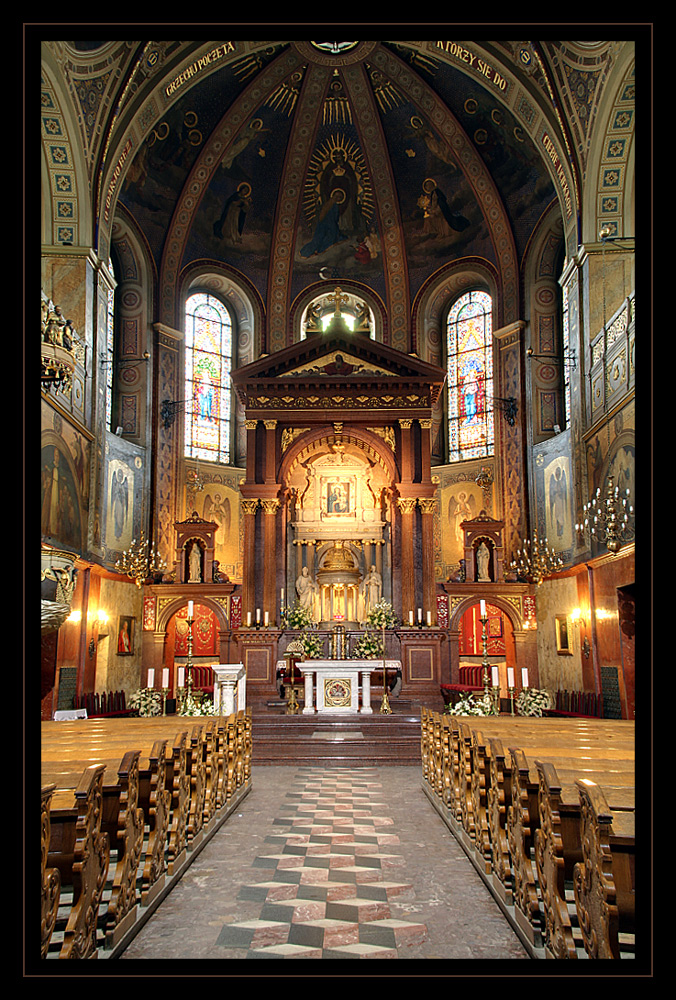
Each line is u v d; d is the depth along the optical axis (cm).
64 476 1802
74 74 1769
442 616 2391
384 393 2391
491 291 2738
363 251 2870
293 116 2666
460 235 2780
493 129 2525
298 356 2422
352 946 550
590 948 438
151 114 2164
